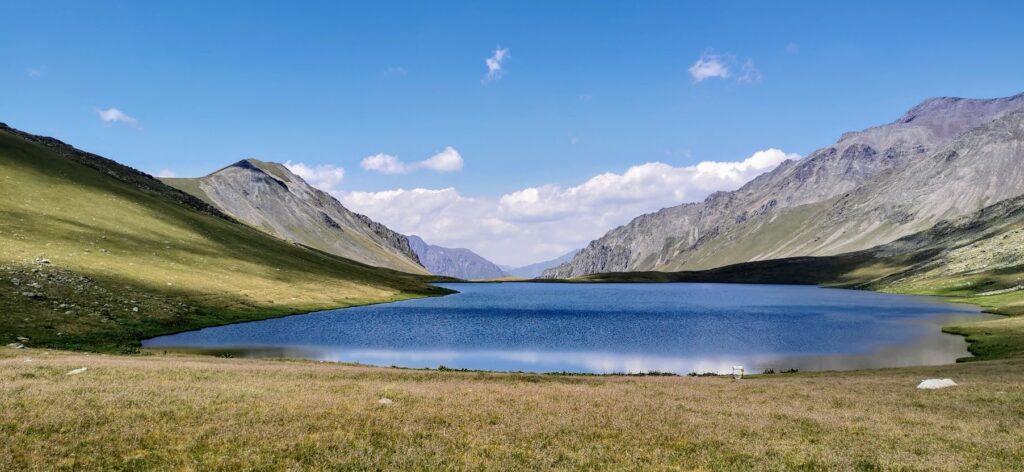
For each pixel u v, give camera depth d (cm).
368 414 2314
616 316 13612
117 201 15900
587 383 3838
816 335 9662
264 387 2948
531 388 3372
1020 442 2045
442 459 1738
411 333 9644
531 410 2533
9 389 2502
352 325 10494
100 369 3372
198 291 10931
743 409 2680
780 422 2381
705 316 13688
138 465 1639
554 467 1709
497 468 1666
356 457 1739
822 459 1792
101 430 1930
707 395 3200
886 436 2133
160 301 9494
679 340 9038
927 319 12369
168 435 1908
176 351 6656
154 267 11656
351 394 2794
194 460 1678
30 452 1683
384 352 7506
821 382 4047
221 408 2331
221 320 9638
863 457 1827
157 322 8425
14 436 1814
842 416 2536
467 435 2047
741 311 15325
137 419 2098
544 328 10775
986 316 12662
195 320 9156
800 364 6738
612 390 3356
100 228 13062
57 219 12462
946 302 17438
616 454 1850
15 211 11912
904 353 7519
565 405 2678
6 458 1612
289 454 1759
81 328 6969
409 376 3947
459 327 10738
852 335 9644
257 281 13738
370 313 12950
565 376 4559
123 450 1753
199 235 16325
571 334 9788
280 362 5184
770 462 1775
